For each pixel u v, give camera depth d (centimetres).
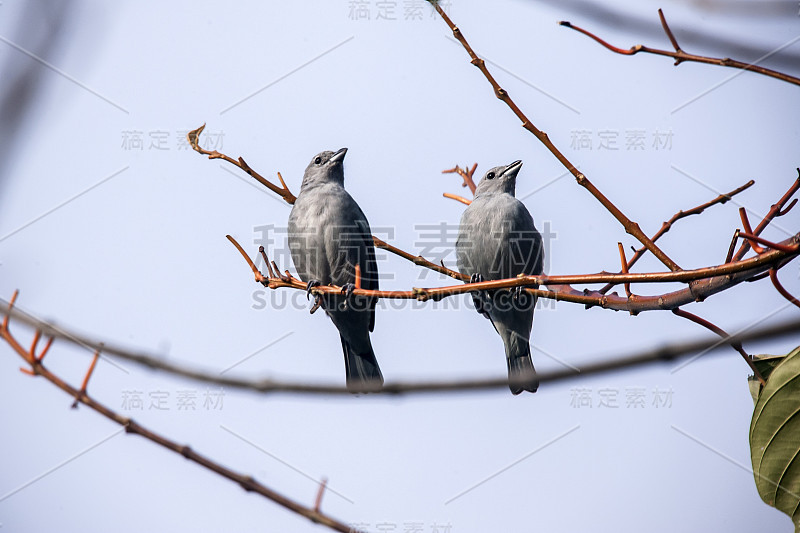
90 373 612
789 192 741
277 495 560
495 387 370
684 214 907
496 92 855
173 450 584
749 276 665
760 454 644
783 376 628
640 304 728
